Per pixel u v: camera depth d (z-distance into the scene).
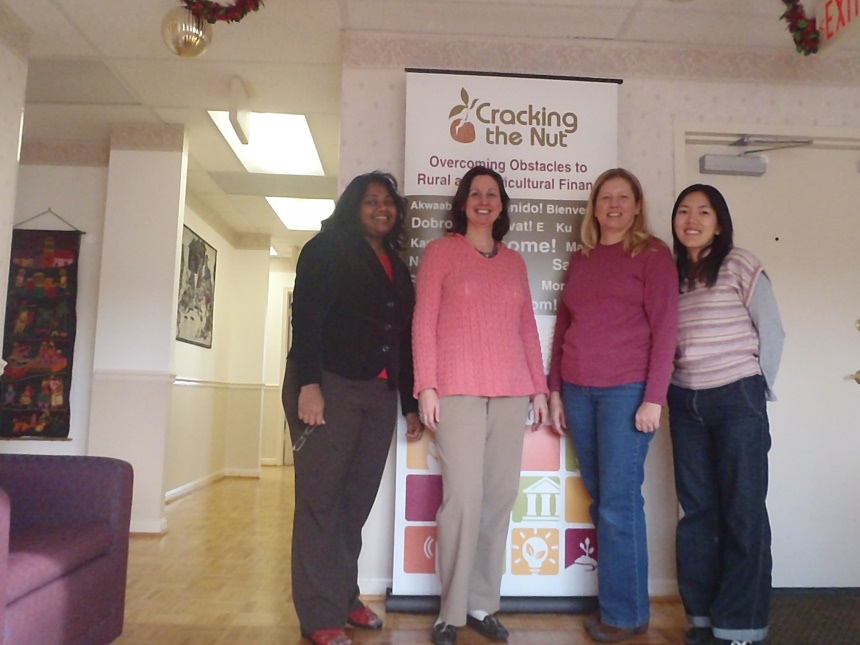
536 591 2.54
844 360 3.01
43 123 4.17
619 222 2.31
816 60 3.09
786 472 2.95
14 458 2.10
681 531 2.24
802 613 2.58
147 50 3.22
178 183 4.14
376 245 2.33
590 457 2.33
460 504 2.10
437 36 3.01
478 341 2.17
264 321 7.04
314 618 2.06
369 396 2.15
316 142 4.31
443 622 2.12
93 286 4.43
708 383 2.10
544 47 3.04
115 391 4.02
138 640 2.14
